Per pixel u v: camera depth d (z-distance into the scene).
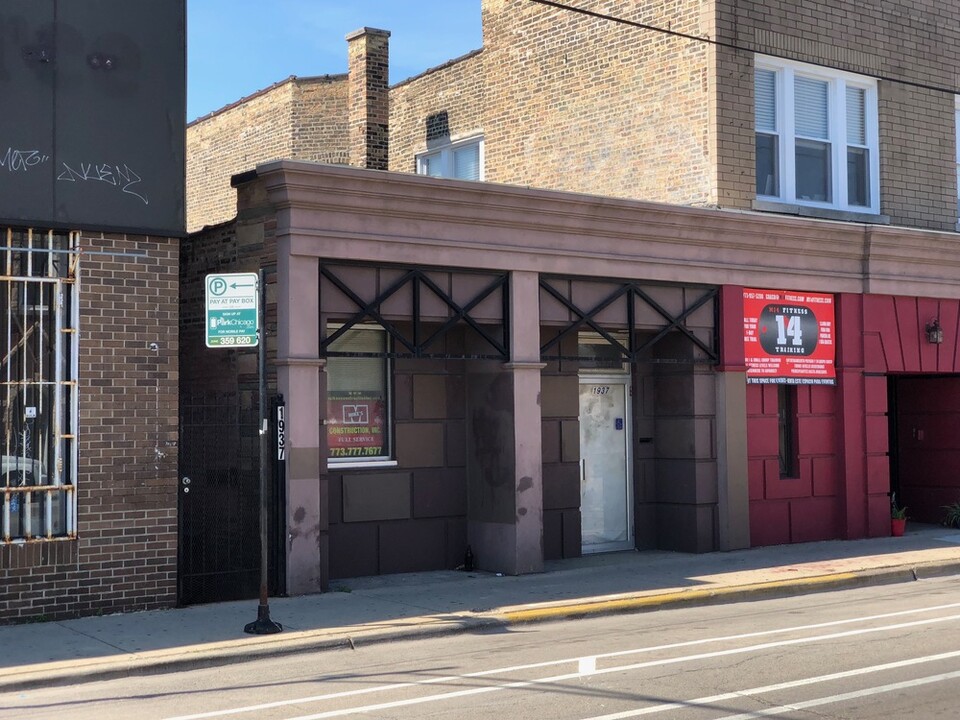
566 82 19.00
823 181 18.20
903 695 8.28
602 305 15.12
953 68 19.73
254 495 13.01
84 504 11.22
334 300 12.97
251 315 10.62
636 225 15.15
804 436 17.41
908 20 19.08
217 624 10.92
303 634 10.50
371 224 13.02
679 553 16.22
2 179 10.84
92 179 11.32
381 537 14.27
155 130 11.70
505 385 14.32
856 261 17.84
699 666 9.36
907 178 18.98
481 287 14.09
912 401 20.53
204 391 14.54
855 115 18.67
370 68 21.41
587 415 16.27
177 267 11.84
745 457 16.48
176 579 11.77
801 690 8.45
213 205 27.11
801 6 17.55
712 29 16.45
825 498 17.61
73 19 11.27
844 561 15.36
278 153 24.75
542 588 13.17
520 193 13.82
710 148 16.48
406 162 23.44
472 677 9.05
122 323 11.49
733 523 16.33
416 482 14.59
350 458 14.16
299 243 12.52
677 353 16.34
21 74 10.98
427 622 11.12
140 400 11.56
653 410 16.77
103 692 8.76
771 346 16.92
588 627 11.46
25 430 11.04
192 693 8.68
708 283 16.20
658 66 17.34
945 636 10.67
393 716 7.80
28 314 11.10
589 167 18.55
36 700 8.51
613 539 16.38
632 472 16.55
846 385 17.70
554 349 15.50
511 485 14.20
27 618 10.91
